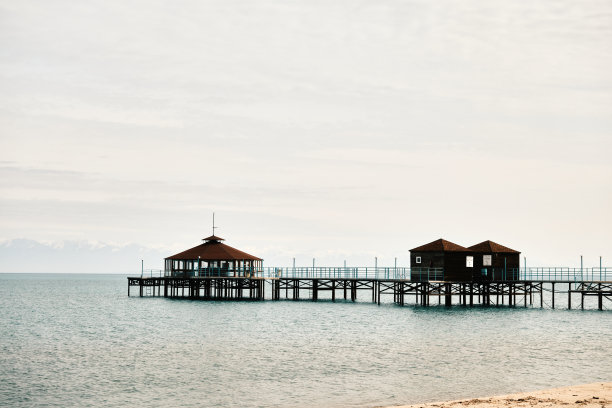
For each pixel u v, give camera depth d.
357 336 66.44
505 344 59.66
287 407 36.16
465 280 93.00
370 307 100.62
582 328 72.94
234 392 39.97
